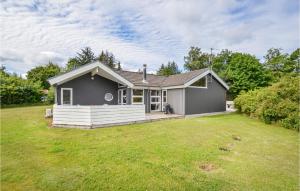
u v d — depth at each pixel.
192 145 7.80
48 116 13.49
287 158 7.04
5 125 10.80
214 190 4.41
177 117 15.47
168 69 50.38
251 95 18.50
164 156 6.35
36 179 4.60
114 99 15.70
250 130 12.07
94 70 13.91
